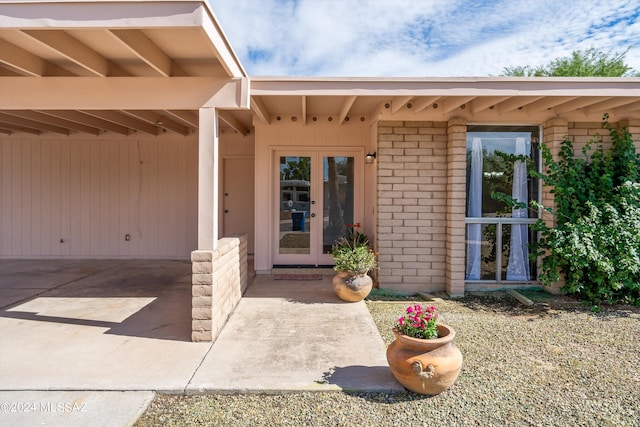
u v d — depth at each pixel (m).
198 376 2.73
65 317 4.07
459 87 4.01
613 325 3.96
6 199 7.77
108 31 2.75
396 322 4.02
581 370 2.94
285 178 6.48
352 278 4.65
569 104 4.72
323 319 4.04
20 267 6.91
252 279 5.94
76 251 7.82
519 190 5.36
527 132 5.34
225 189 8.03
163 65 3.43
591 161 5.10
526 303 4.66
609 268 4.33
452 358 2.48
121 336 3.52
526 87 4.00
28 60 3.43
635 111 4.73
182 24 2.67
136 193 7.82
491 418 2.30
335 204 6.53
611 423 2.26
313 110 5.82
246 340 3.43
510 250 5.36
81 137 7.75
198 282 3.38
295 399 2.50
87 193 7.80
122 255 7.84
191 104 3.62
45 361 2.97
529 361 3.10
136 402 2.42
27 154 7.76
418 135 5.25
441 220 5.28
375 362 3.00
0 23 2.65
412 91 4.03
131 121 6.54
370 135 6.24
